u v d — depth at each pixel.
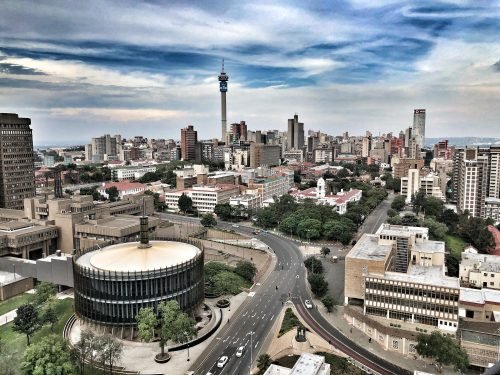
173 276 185.50
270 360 158.75
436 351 157.00
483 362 163.62
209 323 192.75
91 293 181.50
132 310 179.38
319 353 167.50
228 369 158.62
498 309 189.75
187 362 163.88
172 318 168.12
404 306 188.62
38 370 136.25
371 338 185.12
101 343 156.25
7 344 173.00
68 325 192.75
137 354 169.25
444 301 179.88
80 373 155.50
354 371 156.62
